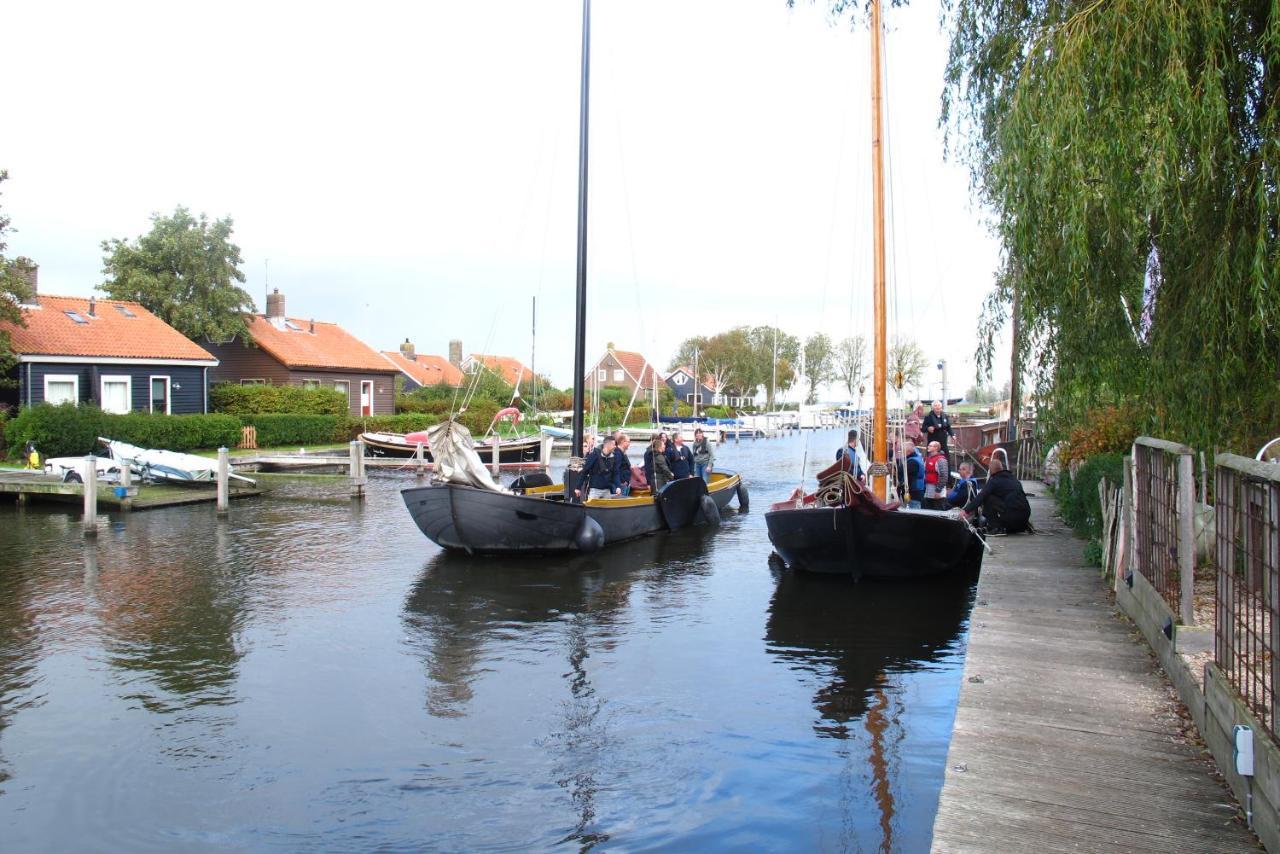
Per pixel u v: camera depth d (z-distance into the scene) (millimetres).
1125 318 7719
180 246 38906
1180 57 5977
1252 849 3693
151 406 32156
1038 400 8617
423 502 14078
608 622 10148
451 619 10297
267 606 10922
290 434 35656
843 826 5305
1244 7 6121
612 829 5320
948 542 12070
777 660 8641
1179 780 4348
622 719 7090
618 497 16766
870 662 8531
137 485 22625
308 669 8430
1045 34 7039
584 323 16344
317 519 18656
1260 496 4035
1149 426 8227
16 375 28125
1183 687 5332
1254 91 6262
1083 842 3764
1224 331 6402
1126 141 6258
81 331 30891
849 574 12500
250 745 6613
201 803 5703
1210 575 7453
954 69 9008
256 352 40594
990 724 5086
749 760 6258
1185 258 6820
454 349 75688
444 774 6113
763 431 62781
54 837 5289
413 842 5211
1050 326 8109
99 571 13023
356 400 44125
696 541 16328
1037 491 18906
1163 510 6340
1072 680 5855
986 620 7465
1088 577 9312
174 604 11000
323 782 6000
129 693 7742
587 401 56344
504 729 6910
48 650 9016
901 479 15859
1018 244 7207
